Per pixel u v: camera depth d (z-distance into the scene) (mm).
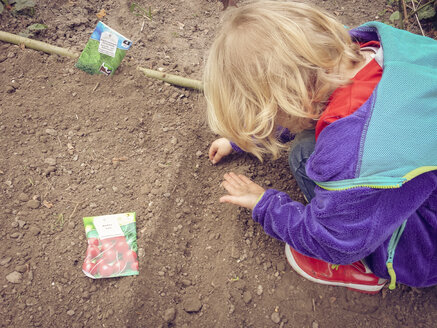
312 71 484
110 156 808
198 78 928
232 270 708
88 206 743
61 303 649
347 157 455
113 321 638
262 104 489
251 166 820
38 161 782
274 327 661
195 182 800
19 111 831
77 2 1045
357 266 651
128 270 676
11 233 703
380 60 492
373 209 481
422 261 578
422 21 1053
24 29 948
